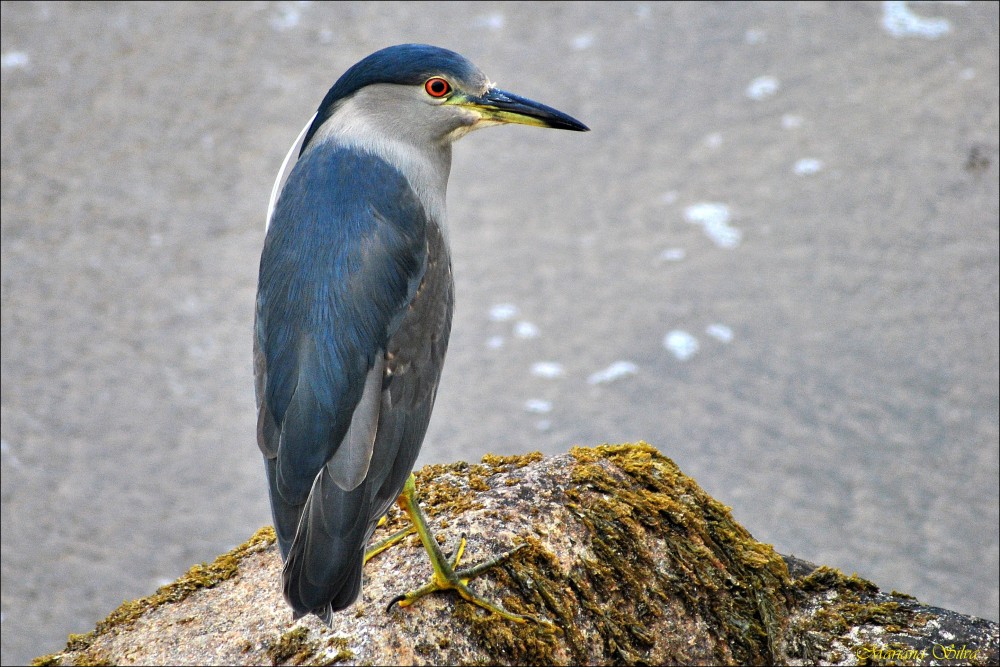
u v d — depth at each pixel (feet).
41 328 47.52
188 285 49.32
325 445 17.71
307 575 16.76
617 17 61.46
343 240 19.11
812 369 44.39
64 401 45.03
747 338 45.70
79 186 53.11
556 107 55.83
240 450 43.70
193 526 40.73
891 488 40.16
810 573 21.93
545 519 20.35
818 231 49.55
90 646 19.77
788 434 42.27
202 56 59.98
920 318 45.85
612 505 20.66
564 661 18.67
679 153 53.88
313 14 62.44
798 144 53.47
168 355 46.75
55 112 57.00
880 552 37.88
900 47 58.49
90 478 42.42
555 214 51.37
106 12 63.36
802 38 59.52
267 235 20.04
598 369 44.88
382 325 18.79
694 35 59.98
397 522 20.98
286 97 57.26
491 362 45.70
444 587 18.79
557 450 42.11
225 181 53.21
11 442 43.24
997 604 36.01
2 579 38.58
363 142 21.26
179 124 55.98
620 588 19.72
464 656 18.20
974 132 53.26
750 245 49.39
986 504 39.45
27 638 36.50
